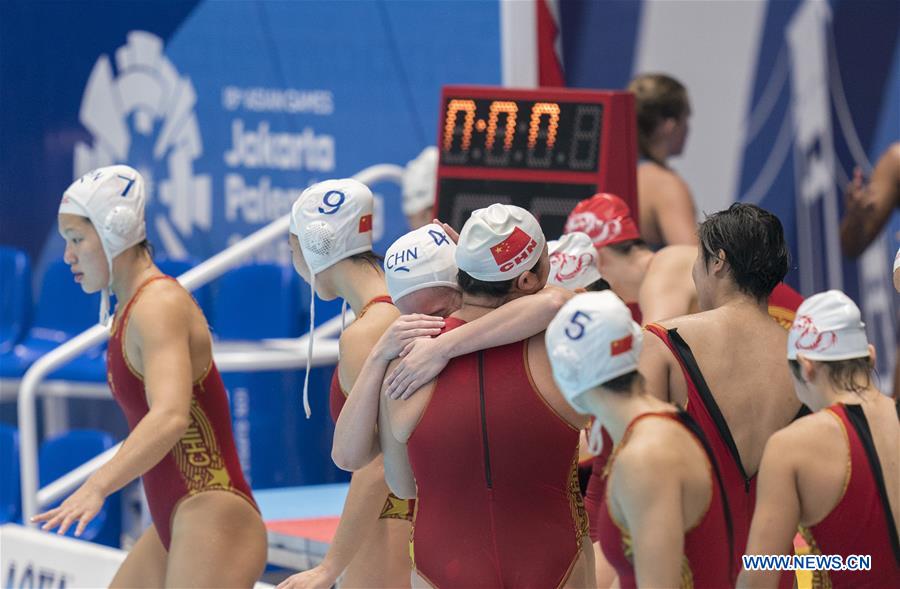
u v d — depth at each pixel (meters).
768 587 11.55
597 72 38.28
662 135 25.70
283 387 30.41
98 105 33.78
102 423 31.19
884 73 39.09
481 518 12.12
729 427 12.93
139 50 33.81
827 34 39.09
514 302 12.19
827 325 11.84
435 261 12.92
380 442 13.06
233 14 34.16
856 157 39.19
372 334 13.92
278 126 34.53
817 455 11.50
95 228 15.44
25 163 33.50
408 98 35.84
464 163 23.97
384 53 35.53
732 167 38.75
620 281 19.50
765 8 38.75
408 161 35.97
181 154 33.78
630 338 10.86
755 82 38.78
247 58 34.25
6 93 33.25
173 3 33.81
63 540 21.23
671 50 38.47
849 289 38.62
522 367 12.07
